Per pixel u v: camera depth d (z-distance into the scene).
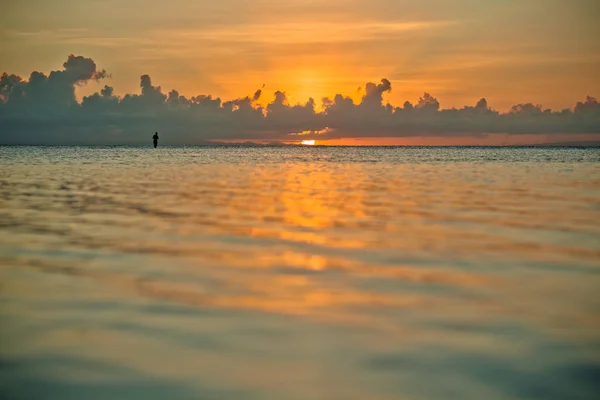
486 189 37.62
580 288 12.26
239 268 14.08
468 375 7.96
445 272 13.70
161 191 35.00
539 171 61.88
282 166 73.44
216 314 10.43
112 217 23.14
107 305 10.95
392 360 8.42
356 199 30.84
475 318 10.24
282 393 7.49
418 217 23.39
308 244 17.30
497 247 16.83
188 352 8.70
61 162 79.38
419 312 10.56
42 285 12.39
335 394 7.47
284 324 9.90
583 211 25.41
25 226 20.62
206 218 22.97
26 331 9.56
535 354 8.62
